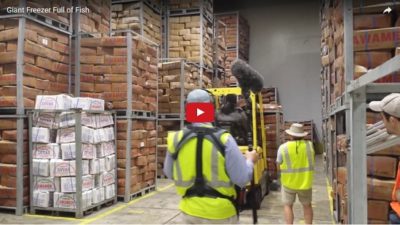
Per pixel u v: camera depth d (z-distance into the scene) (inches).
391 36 149.8
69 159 229.8
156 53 325.4
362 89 67.2
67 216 232.4
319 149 653.9
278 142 343.9
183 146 104.7
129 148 275.4
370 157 146.8
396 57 47.1
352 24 155.0
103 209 253.4
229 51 601.9
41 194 233.8
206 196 102.2
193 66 405.1
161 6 427.5
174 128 393.1
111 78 278.2
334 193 225.5
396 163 143.7
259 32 700.0
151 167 317.4
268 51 693.9
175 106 382.9
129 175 276.7
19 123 235.1
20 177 234.7
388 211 142.4
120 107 276.7
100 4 319.3
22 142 236.4
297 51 679.1
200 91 109.6
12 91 236.7
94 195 243.0
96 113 247.1
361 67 151.9
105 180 256.5
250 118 276.7
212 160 101.7
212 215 101.3
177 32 427.8
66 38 279.9
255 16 702.5
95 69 280.8
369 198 144.7
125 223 219.6
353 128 67.5
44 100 236.8
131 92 277.0
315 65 668.7
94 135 241.3
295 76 678.5
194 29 422.6
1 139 239.9
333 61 204.8
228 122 265.3
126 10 378.9
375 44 151.3
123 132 275.6
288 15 686.5
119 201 276.8
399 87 71.1
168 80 385.1
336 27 180.7
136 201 278.2
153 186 321.1
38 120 236.5
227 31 606.9
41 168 233.5
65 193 230.2
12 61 236.5
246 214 247.4
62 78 274.8
